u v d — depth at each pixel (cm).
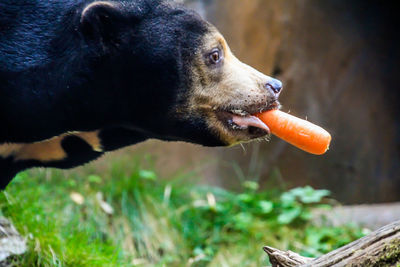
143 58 597
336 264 504
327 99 1484
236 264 1024
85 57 600
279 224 1119
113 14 589
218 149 1390
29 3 632
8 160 680
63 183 1119
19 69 611
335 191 1497
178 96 613
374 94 1549
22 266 756
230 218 1141
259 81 644
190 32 609
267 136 655
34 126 634
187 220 1136
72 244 852
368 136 1537
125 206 1104
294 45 1443
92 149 687
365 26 1528
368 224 1118
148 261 1027
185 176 1255
